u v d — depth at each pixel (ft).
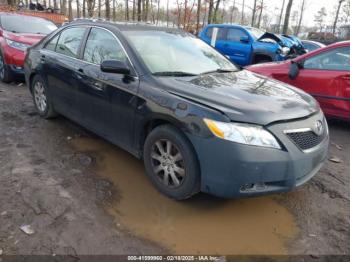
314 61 19.31
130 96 11.49
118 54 12.59
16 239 8.85
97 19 14.90
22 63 24.41
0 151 13.76
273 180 9.45
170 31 14.62
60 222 9.59
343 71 18.11
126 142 12.32
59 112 16.37
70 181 11.80
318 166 10.89
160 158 10.93
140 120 11.26
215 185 9.57
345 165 14.47
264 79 13.30
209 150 9.36
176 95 10.35
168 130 10.34
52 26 28.96
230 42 36.50
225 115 9.29
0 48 25.04
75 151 14.19
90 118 13.91
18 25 26.86
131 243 8.98
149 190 11.44
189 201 10.92
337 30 107.04
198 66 13.21
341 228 10.06
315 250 9.10
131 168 12.94
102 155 13.92
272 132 9.32
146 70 11.55
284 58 33.63
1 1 73.82
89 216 9.95
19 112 18.78
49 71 16.07
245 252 8.93
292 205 11.12
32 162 13.02
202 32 39.60
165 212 10.32
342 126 20.08
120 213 10.17
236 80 12.33
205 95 10.15
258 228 9.87
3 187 11.16
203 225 9.86
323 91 18.78
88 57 13.98
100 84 12.75
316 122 10.62
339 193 12.01
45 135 15.71
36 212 9.96
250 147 9.09
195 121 9.55
